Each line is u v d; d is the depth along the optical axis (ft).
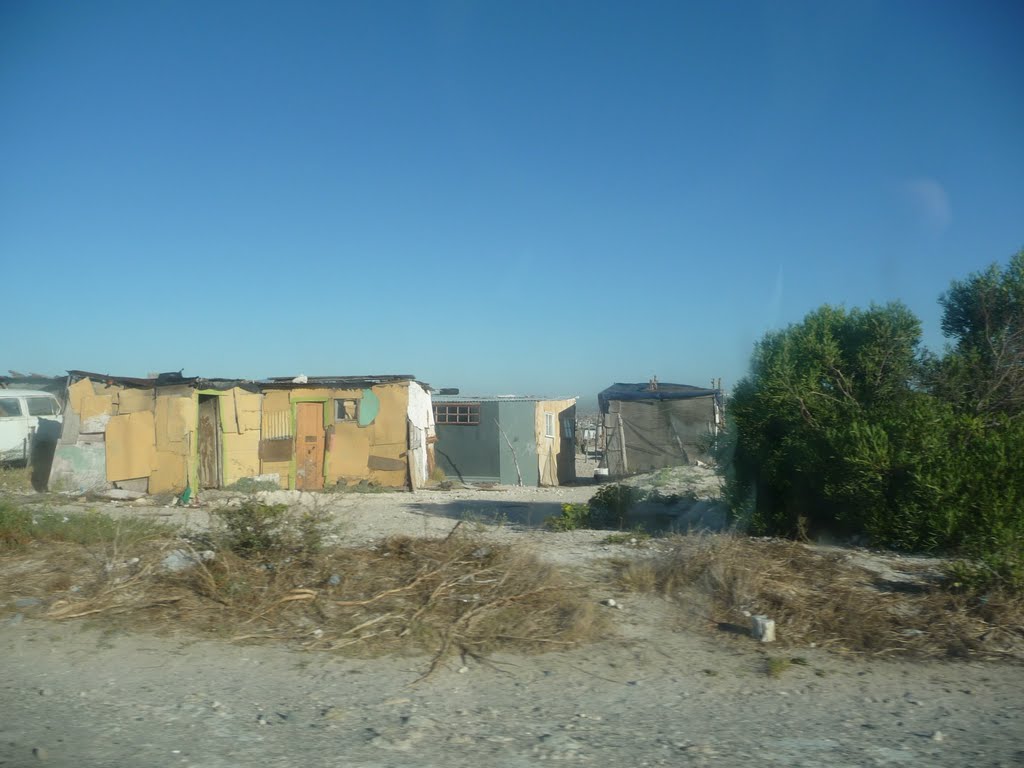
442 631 22.11
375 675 19.65
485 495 67.46
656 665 20.43
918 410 32.68
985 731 16.80
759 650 21.48
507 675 19.72
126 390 58.03
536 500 63.16
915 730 16.81
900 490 32.22
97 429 57.72
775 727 16.94
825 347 36.55
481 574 25.72
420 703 18.07
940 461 31.32
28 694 18.44
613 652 21.18
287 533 27.91
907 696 18.74
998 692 19.02
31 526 32.42
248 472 64.69
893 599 24.76
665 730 16.72
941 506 30.71
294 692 18.65
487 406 83.51
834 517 34.94
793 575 26.66
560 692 18.78
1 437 64.44
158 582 25.16
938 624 22.81
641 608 24.31
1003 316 37.78
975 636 22.20
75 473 57.41
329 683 19.16
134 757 15.28
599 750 15.70
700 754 15.53
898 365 36.17
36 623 22.70
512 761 15.19
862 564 28.71
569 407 92.43
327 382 67.41
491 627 22.25
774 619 23.11
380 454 67.77
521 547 28.84
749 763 15.17
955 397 35.78
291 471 66.44
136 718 17.16
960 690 19.12
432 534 37.73
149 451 57.26
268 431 66.49
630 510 42.29
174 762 15.06
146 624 22.61
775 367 36.27
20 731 16.47
